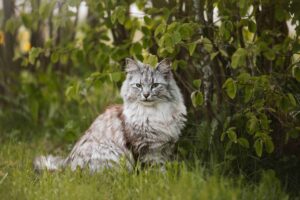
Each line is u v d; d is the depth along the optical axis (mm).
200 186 6195
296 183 7367
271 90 7000
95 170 7484
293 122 7504
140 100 7594
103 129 7910
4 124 10750
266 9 7859
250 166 7660
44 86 11227
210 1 7859
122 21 7824
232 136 7113
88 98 10742
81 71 11297
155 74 7711
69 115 10453
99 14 8875
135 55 8398
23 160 8242
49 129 10555
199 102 7223
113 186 6922
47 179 7047
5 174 7191
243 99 7922
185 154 7773
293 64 7238
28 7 10820
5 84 11516
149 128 7656
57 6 9492
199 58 8438
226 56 7746
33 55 8594
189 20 7938
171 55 8039
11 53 11453
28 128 10609
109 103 9789
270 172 6957
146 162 7762
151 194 6297
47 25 11133
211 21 8016
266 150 7266
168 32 7051
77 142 8227
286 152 8055
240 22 7414
